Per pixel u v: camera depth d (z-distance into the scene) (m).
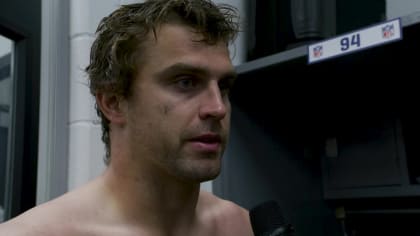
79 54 1.21
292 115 1.40
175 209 0.68
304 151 1.42
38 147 1.23
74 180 1.17
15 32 1.17
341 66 1.06
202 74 0.61
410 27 0.83
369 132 1.31
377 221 1.32
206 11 0.65
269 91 1.29
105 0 1.26
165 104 0.61
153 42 0.62
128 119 0.66
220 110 0.60
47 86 1.24
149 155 0.63
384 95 1.27
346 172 1.36
